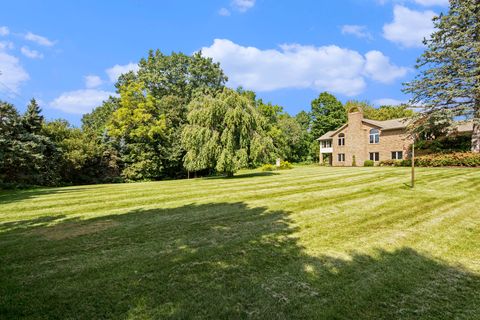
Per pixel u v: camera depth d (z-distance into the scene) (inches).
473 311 110.2
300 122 2246.6
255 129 761.0
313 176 634.8
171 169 1171.3
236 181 587.8
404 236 201.6
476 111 798.5
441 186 435.2
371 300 117.7
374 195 371.9
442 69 829.8
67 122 1002.1
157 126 1043.9
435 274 142.6
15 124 733.3
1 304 112.7
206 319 103.2
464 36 794.8
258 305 112.6
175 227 227.9
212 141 712.4
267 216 263.0
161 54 1346.0
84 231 220.5
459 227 223.1
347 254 167.8
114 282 132.0
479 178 507.5
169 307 110.7
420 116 897.5
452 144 982.4
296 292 123.2
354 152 1325.0
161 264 152.9
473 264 155.2
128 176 1029.8
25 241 196.5
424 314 108.3
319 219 250.2
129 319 103.0
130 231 218.1
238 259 159.6
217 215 269.6
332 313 107.9
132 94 1093.1
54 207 327.3
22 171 744.3
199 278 136.0
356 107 1333.7
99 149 968.9
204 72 1364.4
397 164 1042.7
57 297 118.6
